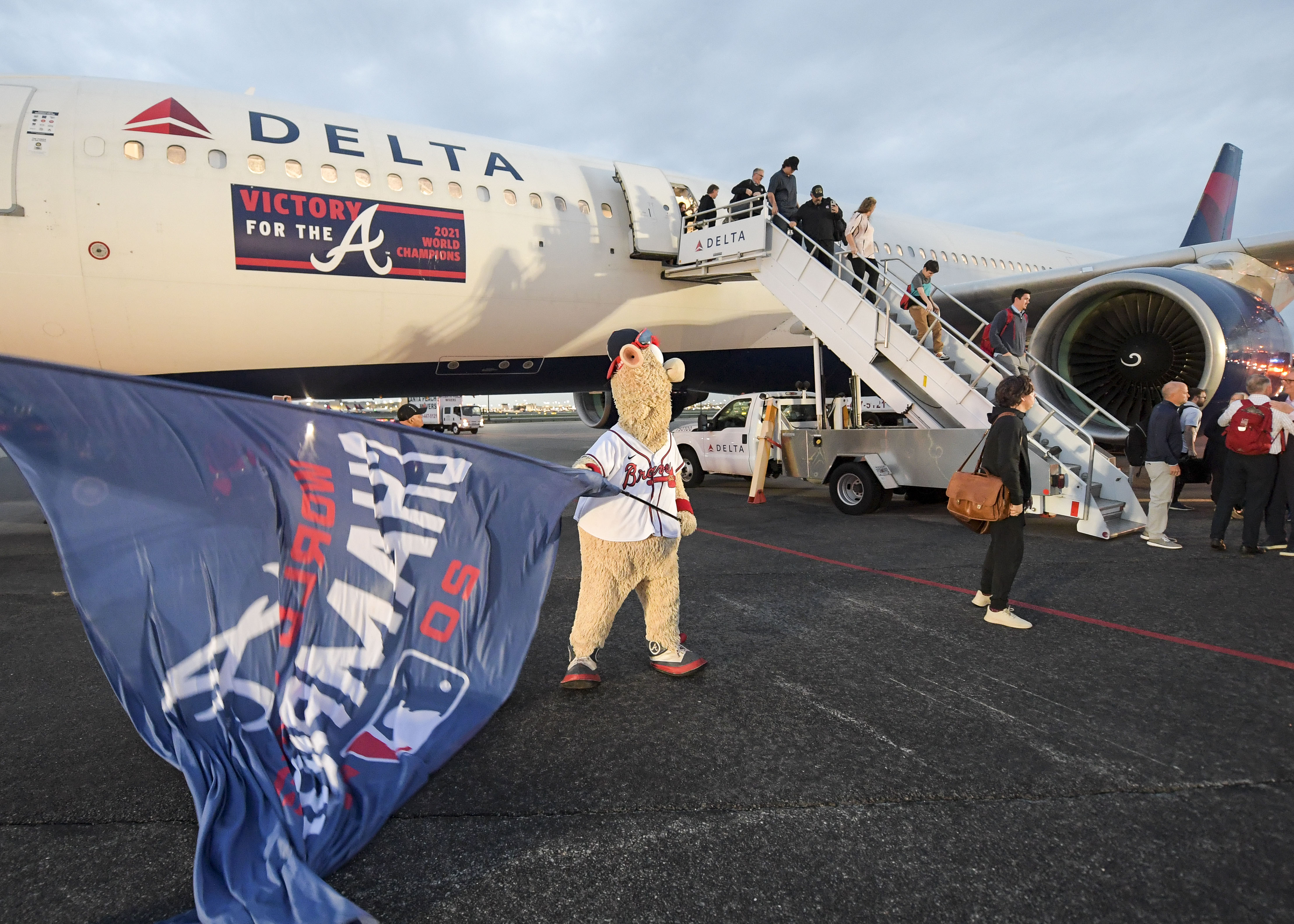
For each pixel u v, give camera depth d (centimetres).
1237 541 662
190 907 189
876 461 805
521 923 182
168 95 797
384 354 934
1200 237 1911
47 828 228
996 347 824
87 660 387
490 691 288
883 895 192
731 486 1137
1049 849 211
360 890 196
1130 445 809
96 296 737
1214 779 250
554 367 1116
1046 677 344
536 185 998
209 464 235
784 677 348
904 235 1431
